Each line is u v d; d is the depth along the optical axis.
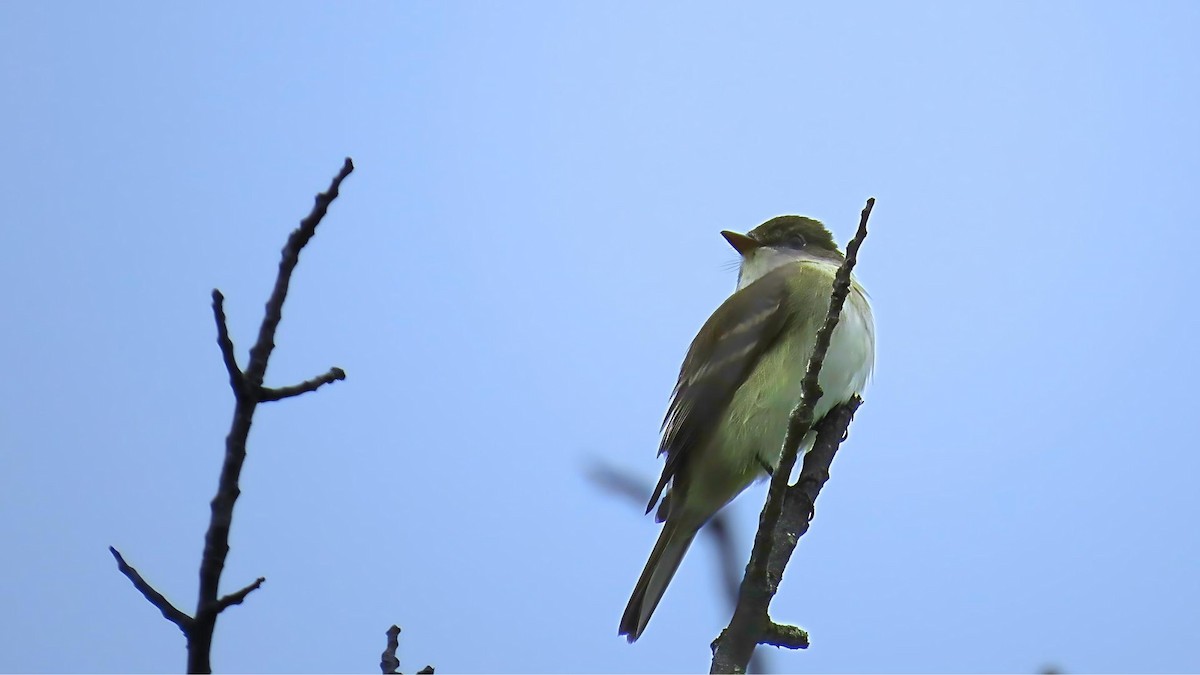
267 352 4.86
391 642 5.82
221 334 4.76
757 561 6.78
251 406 4.80
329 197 4.95
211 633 4.67
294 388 4.87
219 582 4.71
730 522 6.96
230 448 4.76
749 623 6.66
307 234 4.94
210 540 4.70
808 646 7.33
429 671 5.58
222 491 4.74
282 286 4.90
